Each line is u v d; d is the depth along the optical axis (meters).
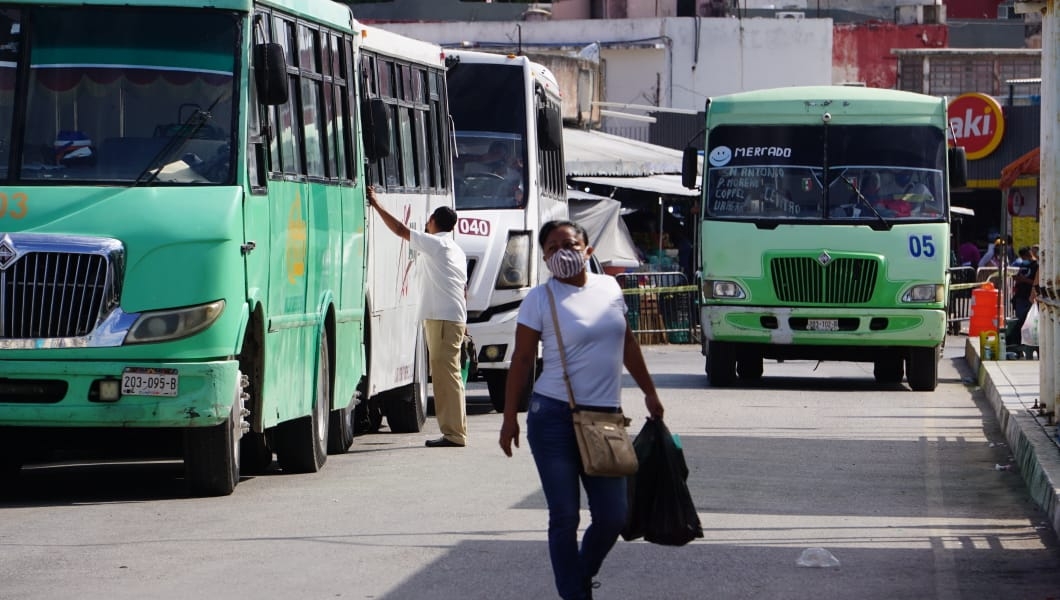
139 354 29.03
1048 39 39.44
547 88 57.56
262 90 30.94
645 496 20.36
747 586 22.88
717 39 145.75
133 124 30.27
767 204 59.16
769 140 59.53
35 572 23.33
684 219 105.62
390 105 43.34
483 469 35.91
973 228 129.12
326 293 36.12
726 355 60.81
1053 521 28.61
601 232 91.94
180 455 33.84
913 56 147.50
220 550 25.25
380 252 41.88
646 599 21.86
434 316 40.50
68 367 28.88
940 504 31.64
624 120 135.12
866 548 26.30
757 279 58.72
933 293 58.25
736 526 28.38
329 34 37.19
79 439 31.78
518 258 52.47
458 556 24.86
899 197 58.81
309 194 34.69
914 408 52.47
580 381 19.80
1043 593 22.59
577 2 164.12
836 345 59.03
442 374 40.56
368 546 25.69
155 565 23.92
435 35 142.25
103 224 29.27
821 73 147.50
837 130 59.38
